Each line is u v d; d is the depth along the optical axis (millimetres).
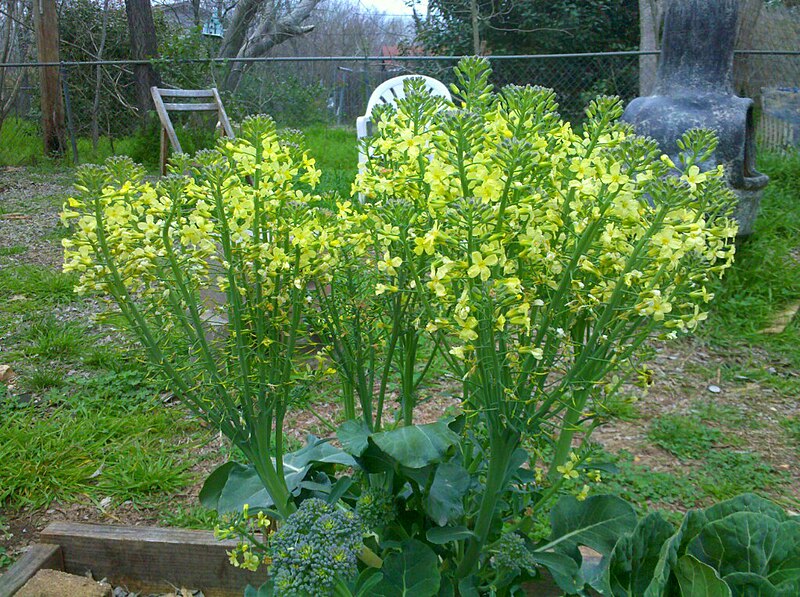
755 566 1696
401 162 1651
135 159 11906
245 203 1555
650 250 1418
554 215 1448
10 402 3766
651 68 10086
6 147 12414
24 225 7477
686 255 1527
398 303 1656
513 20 13031
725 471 3180
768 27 12008
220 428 1688
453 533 1624
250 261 1592
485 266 1328
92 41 13766
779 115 9594
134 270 1539
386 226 1506
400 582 1613
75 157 11609
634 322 1591
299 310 1632
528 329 1357
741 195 4918
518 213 1380
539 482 1821
